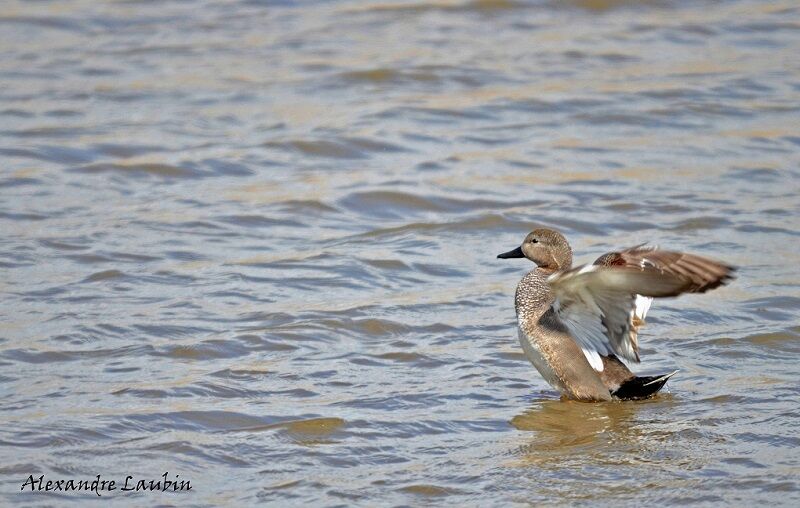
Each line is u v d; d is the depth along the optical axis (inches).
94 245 580.4
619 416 402.3
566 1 1027.3
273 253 581.3
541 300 430.3
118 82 846.5
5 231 596.4
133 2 1027.9
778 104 812.0
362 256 577.0
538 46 935.7
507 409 409.4
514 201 657.6
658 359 454.0
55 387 418.0
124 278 538.6
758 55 919.0
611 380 414.6
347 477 351.6
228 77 860.0
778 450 366.3
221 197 659.4
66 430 377.7
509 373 444.8
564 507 331.3
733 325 485.4
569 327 416.2
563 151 737.0
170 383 422.0
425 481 348.8
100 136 740.0
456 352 462.9
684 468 355.6
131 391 413.7
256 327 481.4
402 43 935.0
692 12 1016.9
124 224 612.4
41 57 898.7
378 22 987.3
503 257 452.4
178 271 550.3
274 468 357.1
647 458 364.5
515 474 353.4
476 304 517.3
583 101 818.2
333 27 973.8
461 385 430.0
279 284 537.6
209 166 701.9
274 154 724.0
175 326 479.8
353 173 700.0
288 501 335.0
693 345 465.7
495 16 1007.0
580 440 380.8
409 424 392.2
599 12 1018.7
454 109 804.0
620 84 851.4
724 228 610.9
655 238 601.6
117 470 352.5
